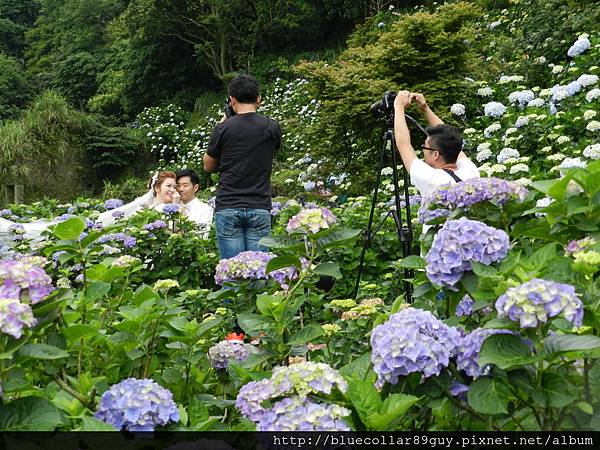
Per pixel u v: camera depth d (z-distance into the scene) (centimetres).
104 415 130
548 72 785
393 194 600
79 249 216
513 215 207
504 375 127
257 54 2077
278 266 202
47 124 1658
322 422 122
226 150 410
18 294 141
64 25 3253
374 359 136
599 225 179
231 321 271
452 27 784
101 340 189
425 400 134
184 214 552
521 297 121
